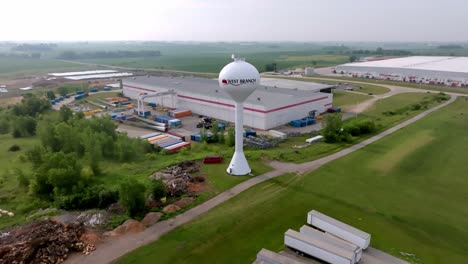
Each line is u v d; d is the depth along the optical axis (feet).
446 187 120.78
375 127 198.18
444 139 177.37
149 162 152.56
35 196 118.11
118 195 109.19
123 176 134.21
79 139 161.99
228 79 123.13
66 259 79.66
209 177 128.67
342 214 101.04
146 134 206.18
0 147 181.16
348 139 175.32
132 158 157.58
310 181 124.77
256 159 147.64
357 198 111.55
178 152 168.35
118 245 85.46
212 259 80.02
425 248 84.48
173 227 93.81
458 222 96.99
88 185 124.57
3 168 148.97
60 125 167.43
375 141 176.04
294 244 81.87
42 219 97.35
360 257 78.84
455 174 132.36
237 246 85.15
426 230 92.63
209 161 143.64
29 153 141.69
